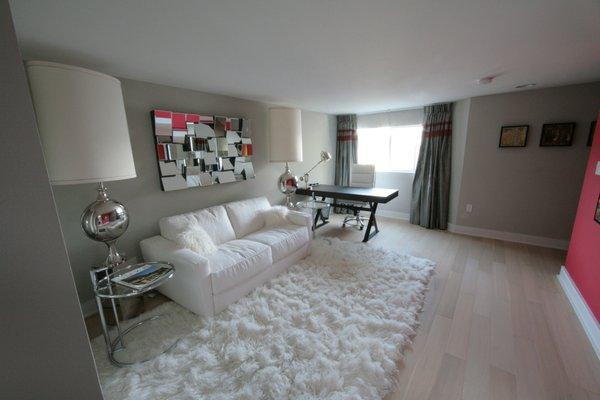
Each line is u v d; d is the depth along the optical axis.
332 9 1.24
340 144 5.40
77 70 1.27
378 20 1.36
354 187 4.31
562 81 2.78
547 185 3.32
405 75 2.42
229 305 2.09
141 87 2.35
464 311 2.10
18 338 0.69
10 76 0.64
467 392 1.41
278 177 4.00
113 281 1.61
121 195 2.28
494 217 3.75
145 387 1.42
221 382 1.45
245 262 2.20
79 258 2.05
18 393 0.70
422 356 1.65
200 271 1.87
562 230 3.31
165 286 2.25
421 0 1.18
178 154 2.61
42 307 0.73
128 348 1.72
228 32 1.46
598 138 2.12
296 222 3.10
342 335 1.75
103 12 1.20
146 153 2.42
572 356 1.64
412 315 1.99
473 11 1.28
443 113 3.96
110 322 2.01
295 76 2.37
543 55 1.94
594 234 1.98
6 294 0.67
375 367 1.49
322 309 2.04
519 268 2.82
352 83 2.68
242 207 3.04
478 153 3.71
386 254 3.12
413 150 4.82
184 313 2.04
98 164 1.38
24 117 0.67
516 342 1.76
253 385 1.41
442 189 4.10
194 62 1.94
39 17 1.21
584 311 1.94
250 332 1.79
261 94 3.12
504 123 3.45
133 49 1.66
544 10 1.28
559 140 3.13
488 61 2.06
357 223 4.48
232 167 3.20
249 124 3.40
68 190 1.97
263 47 1.69
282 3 1.17
